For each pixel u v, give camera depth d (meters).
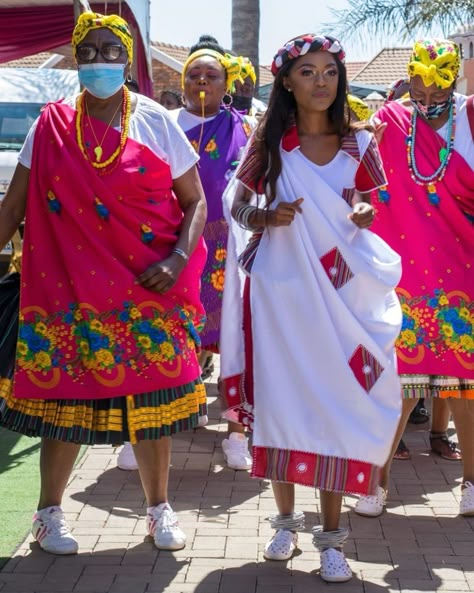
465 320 5.30
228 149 6.64
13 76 12.97
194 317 4.88
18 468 6.14
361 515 5.39
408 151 5.31
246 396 4.76
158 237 4.66
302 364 4.41
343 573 4.49
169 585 4.49
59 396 4.57
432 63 5.17
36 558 4.77
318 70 4.43
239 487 5.86
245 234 5.02
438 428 6.51
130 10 11.46
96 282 4.54
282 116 4.55
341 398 4.40
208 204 6.54
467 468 5.42
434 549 4.92
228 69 6.77
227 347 4.81
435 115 5.30
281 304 4.46
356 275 4.47
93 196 4.53
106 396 4.55
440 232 5.32
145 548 4.90
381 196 5.37
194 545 4.95
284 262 4.52
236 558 4.78
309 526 5.21
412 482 5.98
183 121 6.72
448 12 14.95
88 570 4.64
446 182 5.25
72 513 5.38
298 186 4.50
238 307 4.82
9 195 4.76
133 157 4.60
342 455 4.36
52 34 15.50
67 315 4.60
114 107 4.68
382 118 5.38
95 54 4.55
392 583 4.52
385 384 4.47
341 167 4.57
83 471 6.11
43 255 4.62
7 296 4.88
